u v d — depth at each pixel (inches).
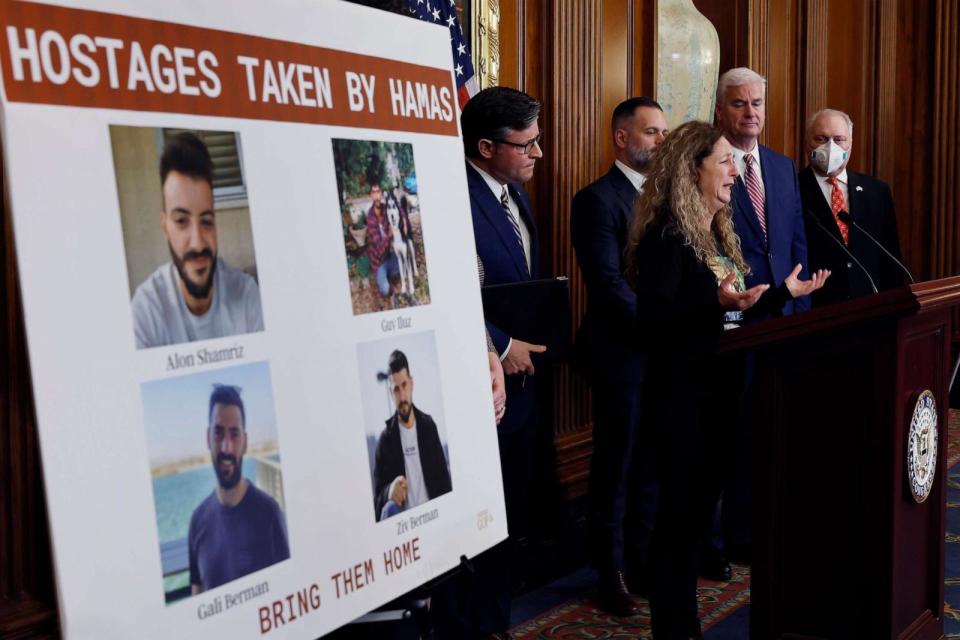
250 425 49.2
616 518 149.3
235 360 48.8
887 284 212.8
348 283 55.3
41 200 42.0
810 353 106.2
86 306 43.2
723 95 170.7
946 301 100.8
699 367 116.1
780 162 173.5
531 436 128.1
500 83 171.0
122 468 43.9
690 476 116.6
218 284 48.4
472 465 63.5
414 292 60.1
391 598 56.2
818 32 269.9
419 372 59.8
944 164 307.0
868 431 102.8
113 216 44.3
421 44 63.1
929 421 108.0
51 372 41.9
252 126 50.8
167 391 45.8
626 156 154.3
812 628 108.3
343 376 54.4
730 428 117.3
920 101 311.1
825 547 106.7
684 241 117.7
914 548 108.7
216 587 47.2
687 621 119.0
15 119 41.5
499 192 131.3
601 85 187.0
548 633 140.5
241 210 49.8
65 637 41.9
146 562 44.6
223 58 49.8
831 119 204.2
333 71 56.0
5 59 41.4
